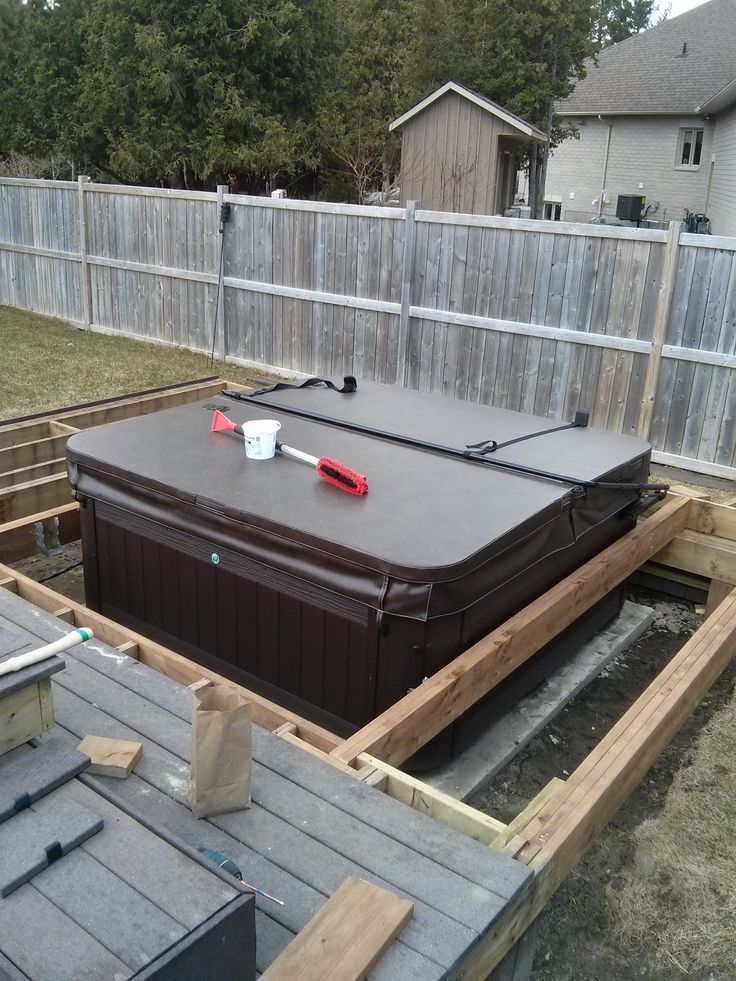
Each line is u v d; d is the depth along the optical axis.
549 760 3.30
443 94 14.25
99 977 1.32
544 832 2.05
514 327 6.74
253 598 3.17
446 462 3.64
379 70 18.80
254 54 13.71
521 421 4.35
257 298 8.41
